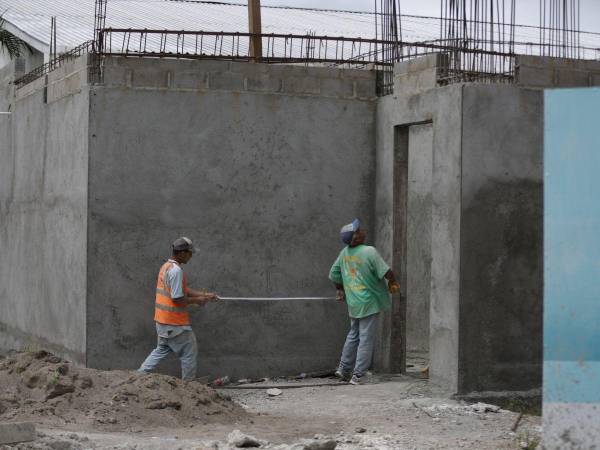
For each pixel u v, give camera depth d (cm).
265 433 957
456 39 1227
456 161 1145
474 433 970
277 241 1316
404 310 1312
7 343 1650
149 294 1273
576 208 676
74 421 957
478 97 1142
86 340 1253
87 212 1253
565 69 1219
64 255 1355
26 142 1574
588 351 674
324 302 1333
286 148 1318
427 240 1566
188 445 864
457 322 1139
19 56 2169
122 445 854
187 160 1285
